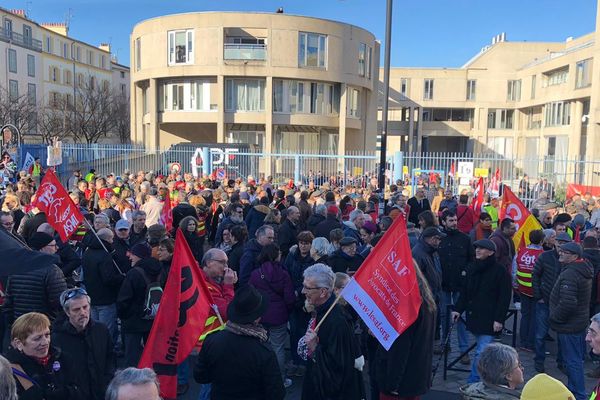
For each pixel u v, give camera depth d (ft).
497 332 20.57
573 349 19.40
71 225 23.97
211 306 15.23
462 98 187.11
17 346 12.00
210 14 119.44
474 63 189.16
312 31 122.42
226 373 12.35
